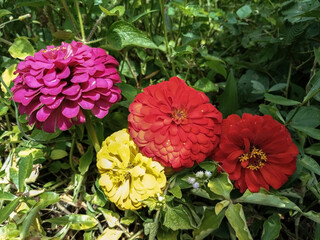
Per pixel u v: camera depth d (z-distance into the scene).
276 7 0.29
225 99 0.27
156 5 0.31
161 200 0.21
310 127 0.24
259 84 0.27
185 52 0.25
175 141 0.20
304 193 0.23
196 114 0.21
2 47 0.31
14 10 0.30
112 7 0.25
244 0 0.36
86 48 0.21
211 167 0.22
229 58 0.32
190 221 0.21
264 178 0.22
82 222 0.23
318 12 0.23
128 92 0.25
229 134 0.22
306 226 0.25
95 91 0.20
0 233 0.20
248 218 0.23
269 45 0.30
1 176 0.25
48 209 0.25
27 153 0.25
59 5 0.27
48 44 0.28
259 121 0.22
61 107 0.20
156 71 0.30
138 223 0.24
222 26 0.33
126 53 0.28
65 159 0.28
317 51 0.23
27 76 0.19
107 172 0.22
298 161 0.23
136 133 0.21
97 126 0.26
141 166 0.21
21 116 0.26
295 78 0.32
